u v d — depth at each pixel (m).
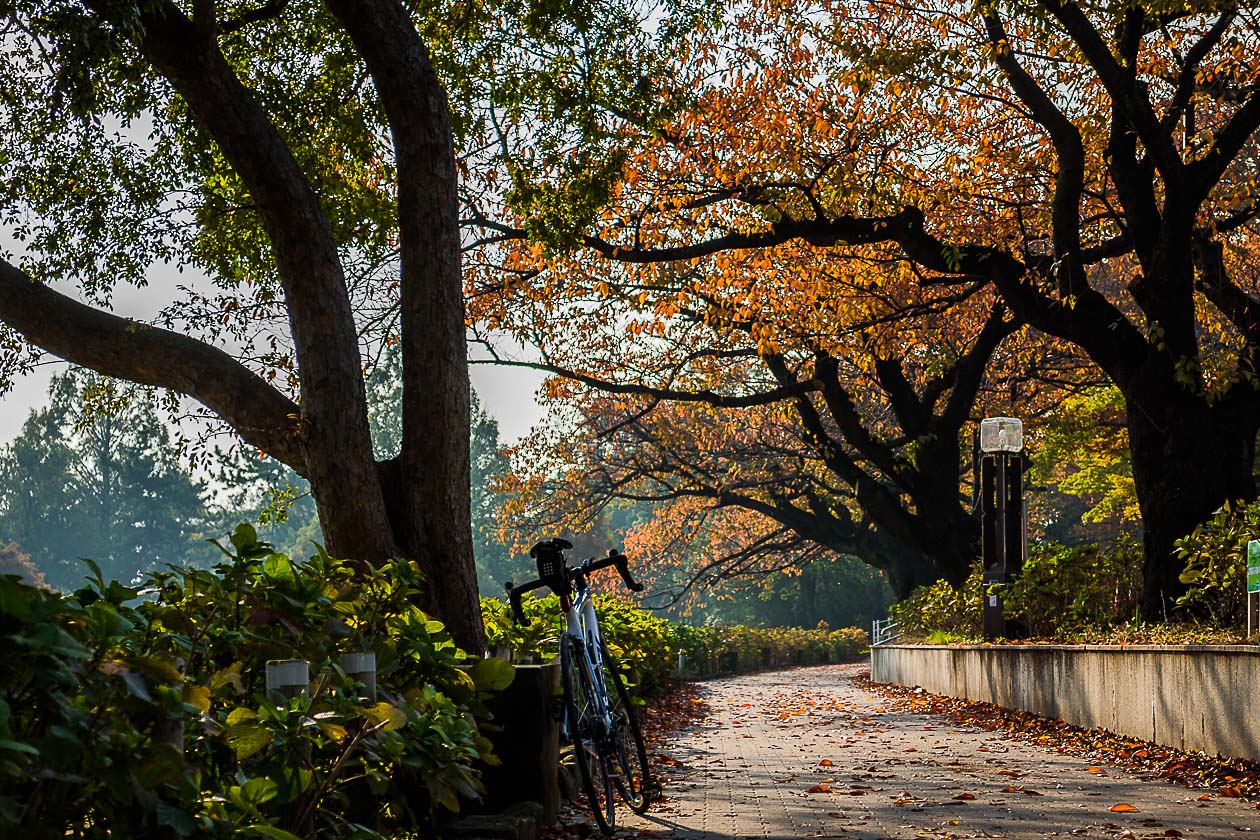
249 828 2.86
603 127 13.09
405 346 8.72
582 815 7.48
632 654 15.61
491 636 8.70
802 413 30.69
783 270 23.59
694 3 12.96
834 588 72.50
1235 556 11.84
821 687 27.84
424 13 12.77
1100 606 17.14
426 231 8.73
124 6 7.64
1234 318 17.03
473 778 4.32
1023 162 20.22
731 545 59.25
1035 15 15.52
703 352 30.59
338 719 3.69
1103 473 31.52
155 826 2.75
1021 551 21.16
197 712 2.89
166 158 12.15
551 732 7.19
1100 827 6.89
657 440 42.53
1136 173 16.81
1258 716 8.62
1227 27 16.12
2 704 2.15
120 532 103.06
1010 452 21.17
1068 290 16.78
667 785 9.02
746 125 19.97
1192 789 8.43
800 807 7.82
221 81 8.37
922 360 27.66
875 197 18.42
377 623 5.50
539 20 12.28
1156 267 16.20
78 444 105.12
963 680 19.05
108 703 2.72
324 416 8.38
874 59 15.77
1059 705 13.62
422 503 8.56
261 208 8.50
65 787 2.55
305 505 114.75
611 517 112.31
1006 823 7.07
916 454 27.80
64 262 11.85
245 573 4.24
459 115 13.17
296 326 8.52
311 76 12.61
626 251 19.92
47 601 2.36
